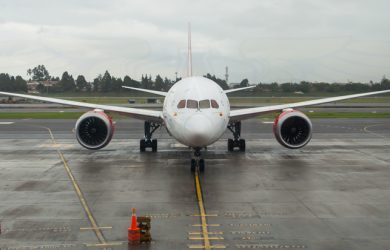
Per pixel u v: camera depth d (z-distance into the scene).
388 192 15.66
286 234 11.21
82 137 23.83
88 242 10.71
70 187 16.58
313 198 14.81
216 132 18.34
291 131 23.78
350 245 10.43
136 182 17.42
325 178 18.08
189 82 21.16
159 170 19.94
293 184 16.97
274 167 20.56
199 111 18.73
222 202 14.33
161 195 15.30
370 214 12.94
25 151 25.92
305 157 23.48
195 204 14.11
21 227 11.82
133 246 10.45
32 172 19.55
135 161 22.38
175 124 19.05
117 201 14.52
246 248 10.29
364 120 45.91
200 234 11.23
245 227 11.77
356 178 18.08
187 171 19.67
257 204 14.06
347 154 24.48
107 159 23.03
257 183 17.16
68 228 11.74
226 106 20.52
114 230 11.58
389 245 10.41
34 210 13.46
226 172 19.39
